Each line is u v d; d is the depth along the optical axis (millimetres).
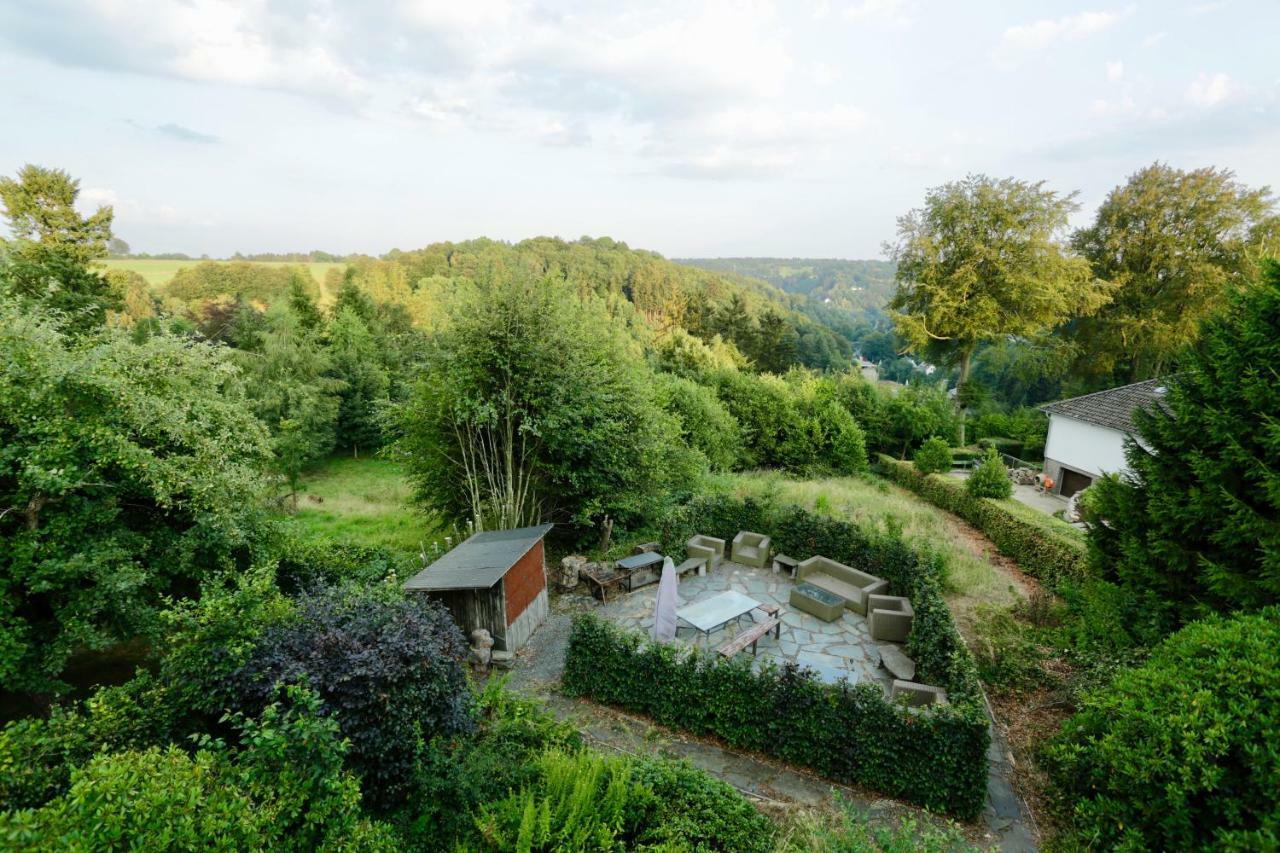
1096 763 5914
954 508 21531
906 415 34250
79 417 8039
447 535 15672
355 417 32750
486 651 10148
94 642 7426
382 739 5723
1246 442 7902
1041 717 8648
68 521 7762
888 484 28000
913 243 35719
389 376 37406
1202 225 33406
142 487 9047
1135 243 35844
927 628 9531
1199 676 5289
